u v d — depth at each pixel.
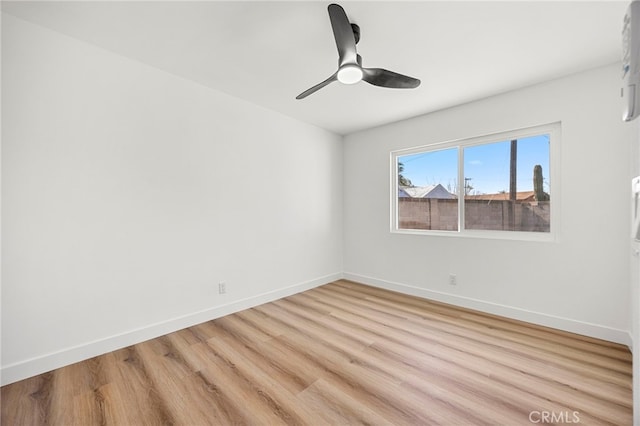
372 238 3.81
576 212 2.28
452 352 2.02
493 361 1.89
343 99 2.83
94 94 1.96
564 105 2.32
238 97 2.83
